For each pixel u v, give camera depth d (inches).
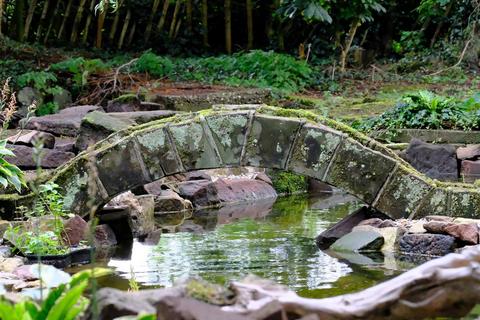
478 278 130.4
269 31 974.4
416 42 978.1
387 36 1015.6
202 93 669.3
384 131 591.5
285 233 364.2
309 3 836.0
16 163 418.3
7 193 343.9
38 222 301.4
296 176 565.0
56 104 614.5
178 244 335.0
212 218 426.0
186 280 131.4
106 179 337.1
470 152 547.8
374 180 338.0
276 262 292.2
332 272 272.7
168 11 976.3
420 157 542.6
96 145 340.5
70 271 274.5
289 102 694.5
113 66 773.9
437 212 335.0
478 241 302.5
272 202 504.7
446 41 949.8
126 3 926.4
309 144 338.3
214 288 131.0
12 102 354.6
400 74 890.7
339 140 337.7
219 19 997.2
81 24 924.6
